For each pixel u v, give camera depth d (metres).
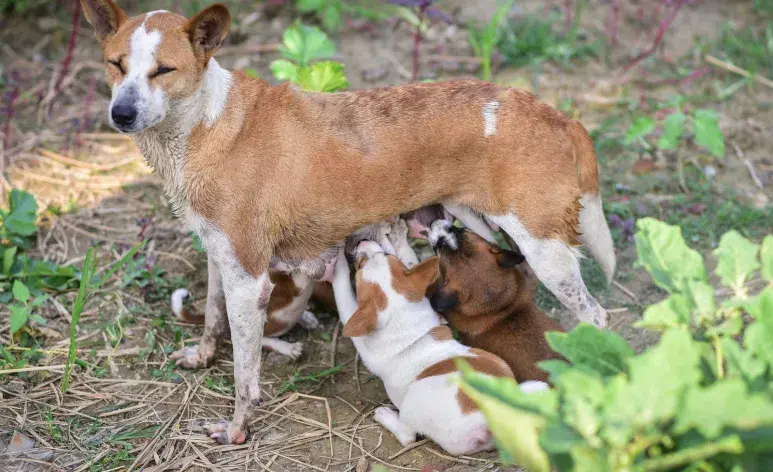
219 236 3.79
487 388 2.64
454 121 3.92
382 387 4.44
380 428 4.11
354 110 3.93
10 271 4.93
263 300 3.90
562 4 7.66
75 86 6.76
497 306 4.20
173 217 5.57
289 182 3.84
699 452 2.46
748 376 2.71
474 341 4.28
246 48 7.16
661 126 6.11
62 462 3.86
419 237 4.64
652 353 2.54
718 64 6.87
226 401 4.31
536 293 4.97
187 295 4.73
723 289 4.83
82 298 4.10
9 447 3.91
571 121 4.07
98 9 3.71
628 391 2.52
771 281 3.06
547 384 3.76
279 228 3.92
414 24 6.55
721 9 7.62
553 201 3.98
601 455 2.46
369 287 4.11
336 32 7.42
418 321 4.06
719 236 5.28
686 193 5.71
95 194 5.71
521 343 4.14
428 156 3.94
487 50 6.45
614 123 6.32
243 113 3.79
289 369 4.56
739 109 6.49
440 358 3.96
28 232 5.12
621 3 7.68
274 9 7.63
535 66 6.81
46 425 4.07
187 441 4.02
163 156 3.78
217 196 3.75
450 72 6.89
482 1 7.68
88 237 5.37
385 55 7.14
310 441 4.05
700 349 2.91
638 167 5.91
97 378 4.39
